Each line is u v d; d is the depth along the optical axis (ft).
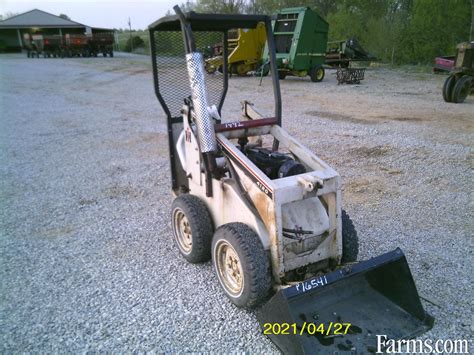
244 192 10.25
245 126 11.35
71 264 12.60
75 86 53.11
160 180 19.58
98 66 80.02
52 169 21.56
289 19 51.85
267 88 47.57
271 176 10.73
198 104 10.54
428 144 23.71
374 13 92.43
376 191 17.35
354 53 66.69
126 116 34.40
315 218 10.12
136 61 92.12
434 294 10.68
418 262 12.10
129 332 9.64
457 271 11.65
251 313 10.19
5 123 32.45
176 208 12.17
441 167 19.99
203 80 10.52
